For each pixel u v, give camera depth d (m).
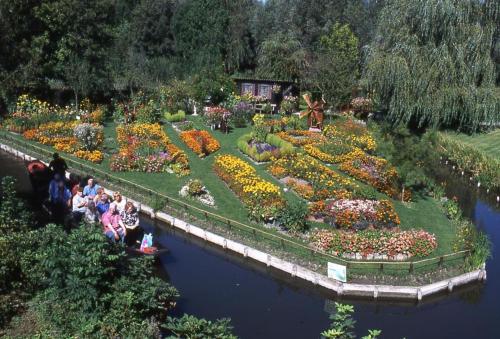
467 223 20.25
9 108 35.47
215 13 63.69
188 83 45.97
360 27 62.91
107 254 11.78
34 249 13.01
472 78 33.09
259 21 64.75
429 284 15.67
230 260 17.94
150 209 20.91
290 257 17.06
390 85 33.19
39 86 38.81
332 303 15.27
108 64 42.00
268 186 21.62
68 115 33.56
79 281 11.05
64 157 27.30
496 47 35.75
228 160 26.02
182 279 16.19
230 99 40.78
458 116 34.44
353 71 46.84
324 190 22.02
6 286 11.93
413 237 17.84
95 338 10.40
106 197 17.14
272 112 41.81
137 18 70.62
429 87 32.34
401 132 25.48
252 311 14.52
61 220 16.91
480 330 14.00
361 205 19.73
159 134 31.16
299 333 13.46
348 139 30.88
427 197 24.05
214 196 22.50
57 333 10.62
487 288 16.52
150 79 51.56
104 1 40.81
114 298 11.34
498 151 31.08
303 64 46.97
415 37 33.09
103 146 28.94
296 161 25.52
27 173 25.45
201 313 14.18
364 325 14.25
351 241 17.34
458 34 32.97
